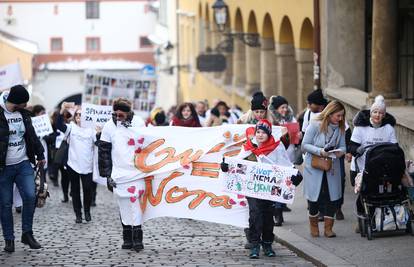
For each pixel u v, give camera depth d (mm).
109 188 21953
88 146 27672
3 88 37406
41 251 22031
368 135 22234
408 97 38281
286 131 20766
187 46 82750
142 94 38938
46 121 32438
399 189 21984
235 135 21875
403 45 38031
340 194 22438
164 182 21938
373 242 21562
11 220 21656
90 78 38562
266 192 20453
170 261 20531
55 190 38656
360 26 36031
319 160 22250
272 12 45406
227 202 21875
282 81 45031
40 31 114250
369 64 36344
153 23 115312
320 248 21062
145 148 21781
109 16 114938
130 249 22219
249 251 21828
